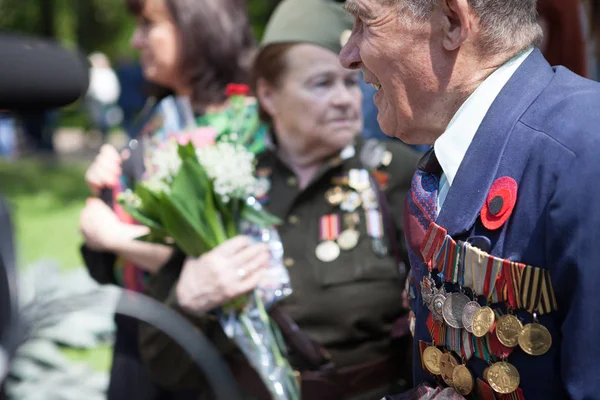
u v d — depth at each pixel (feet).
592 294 4.06
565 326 4.19
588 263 4.06
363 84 9.66
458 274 4.53
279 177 8.21
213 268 7.27
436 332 4.79
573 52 8.29
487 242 4.41
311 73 7.88
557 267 4.19
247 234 7.78
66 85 2.90
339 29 7.97
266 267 7.46
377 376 7.68
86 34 66.64
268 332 7.44
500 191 4.40
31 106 2.89
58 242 26.50
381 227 7.77
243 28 9.20
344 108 7.91
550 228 4.19
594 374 4.07
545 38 8.25
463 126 4.71
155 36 8.90
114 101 54.39
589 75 9.55
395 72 4.79
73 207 34.71
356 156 8.05
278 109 8.13
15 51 2.81
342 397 7.57
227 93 8.73
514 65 4.69
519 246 4.32
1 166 46.44
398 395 5.27
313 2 8.07
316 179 7.93
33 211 33.42
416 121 4.88
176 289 7.41
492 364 4.51
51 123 53.98
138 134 8.94
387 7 4.71
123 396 5.16
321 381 7.51
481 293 4.44
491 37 4.61
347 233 7.78
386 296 7.63
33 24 63.62
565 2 8.09
